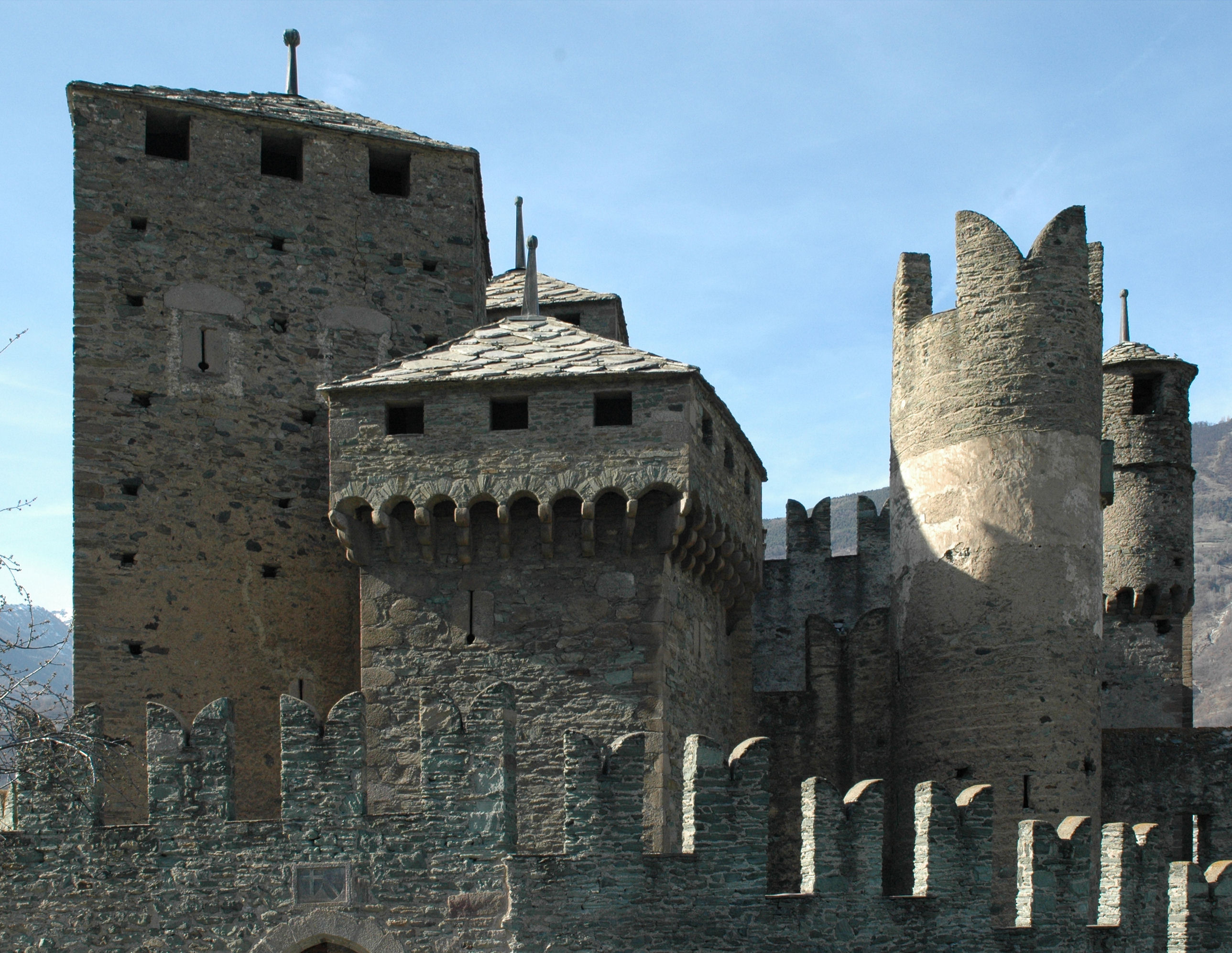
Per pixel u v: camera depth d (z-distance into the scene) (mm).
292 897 24219
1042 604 31656
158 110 32344
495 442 28734
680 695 29219
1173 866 26469
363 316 32781
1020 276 32844
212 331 31625
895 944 24484
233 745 25438
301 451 31719
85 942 24188
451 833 24297
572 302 38094
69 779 24672
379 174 34875
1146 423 43562
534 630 28469
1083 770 31234
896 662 33531
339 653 31078
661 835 27594
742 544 32031
